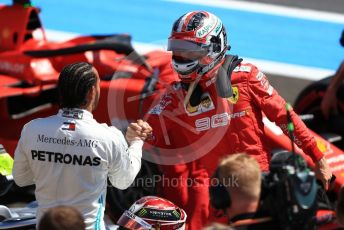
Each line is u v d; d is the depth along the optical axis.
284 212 13.33
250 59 41.53
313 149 18.91
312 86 27.14
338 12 49.09
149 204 17.28
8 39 28.02
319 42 44.22
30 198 24.53
